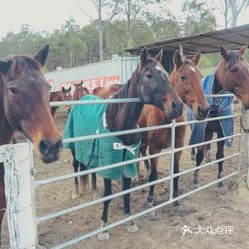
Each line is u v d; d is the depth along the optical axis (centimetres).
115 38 3291
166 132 406
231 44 828
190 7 2909
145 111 440
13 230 211
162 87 325
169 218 403
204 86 499
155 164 420
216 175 568
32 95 206
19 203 209
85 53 4716
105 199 312
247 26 604
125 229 376
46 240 360
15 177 206
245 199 459
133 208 436
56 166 670
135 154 351
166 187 512
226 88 460
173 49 935
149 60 340
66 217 416
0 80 228
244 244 343
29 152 222
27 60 219
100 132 348
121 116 337
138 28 2861
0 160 206
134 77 351
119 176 339
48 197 489
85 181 499
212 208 427
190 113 477
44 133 202
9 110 217
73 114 436
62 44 4616
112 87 666
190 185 522
